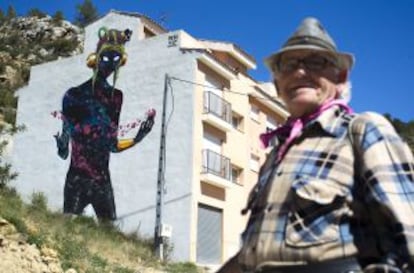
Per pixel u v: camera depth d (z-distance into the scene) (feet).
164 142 84.23
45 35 264.11
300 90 8.91
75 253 48.24
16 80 208.33
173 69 87.40
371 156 7.88
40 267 43.21
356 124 8.25
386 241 7.57
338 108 8.80
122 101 90.84
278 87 9.46
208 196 83.61
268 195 8.55
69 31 270.87
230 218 88.07
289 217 8.06
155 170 84.12
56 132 96.48
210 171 83.05
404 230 7.36
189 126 83.20
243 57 102.37
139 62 91.25
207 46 98.84
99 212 86.84
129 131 88.53
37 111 99.50
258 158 100.37
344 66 9.18
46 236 48.34
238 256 9.26
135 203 83.87
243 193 93.20
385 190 7.62
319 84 8.92
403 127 170.81
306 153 8.40
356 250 7.64
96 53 96.68
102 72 94.84
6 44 251.39
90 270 46.60
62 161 94.17
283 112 108.17
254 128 100.48
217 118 86.33
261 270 8.17
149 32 97.09
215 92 90.07
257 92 100.58
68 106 96.63
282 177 8.46
